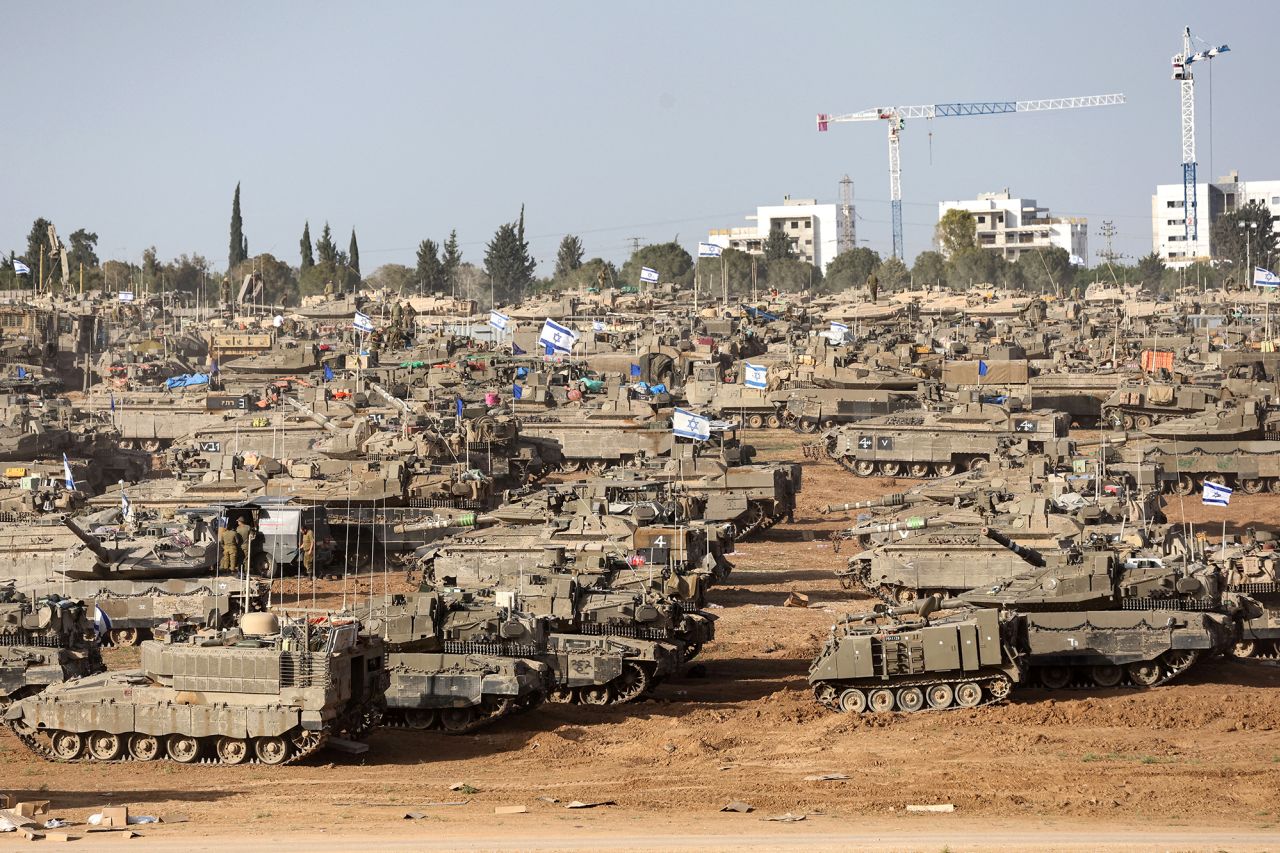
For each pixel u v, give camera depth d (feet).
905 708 558.15
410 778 470.39
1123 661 581.94
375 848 368.07
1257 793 430.61
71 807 427.33
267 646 487.61
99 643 645.10
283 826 399.44
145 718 485.15
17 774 476.54
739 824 399.65
